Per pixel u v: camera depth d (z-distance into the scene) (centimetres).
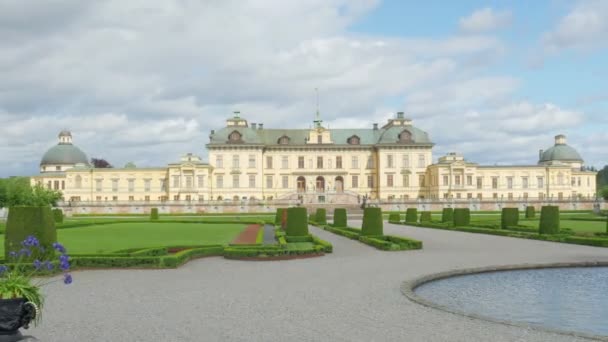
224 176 14212
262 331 1628
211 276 2709
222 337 1564
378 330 1644
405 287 2341
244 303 2025
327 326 1689
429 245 4362
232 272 2855
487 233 5666
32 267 2744
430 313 1866
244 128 14488
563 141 16975
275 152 14588
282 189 14538
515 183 14575
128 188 14362
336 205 12575
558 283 2622
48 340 1534
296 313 1862
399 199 13512
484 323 1730
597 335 1600
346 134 15062
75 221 7788
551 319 1939
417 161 14462
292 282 2509
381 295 2181
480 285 2572
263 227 6769
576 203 12256
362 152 14750
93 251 3581
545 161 17050
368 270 2898
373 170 14750
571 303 2181
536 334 1608
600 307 2116
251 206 12175
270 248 3581
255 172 14262
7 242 2959
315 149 14638
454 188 13825
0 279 1402
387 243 4000
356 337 1569
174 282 2520
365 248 4147
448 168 13850
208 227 6662
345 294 2203
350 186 14675
